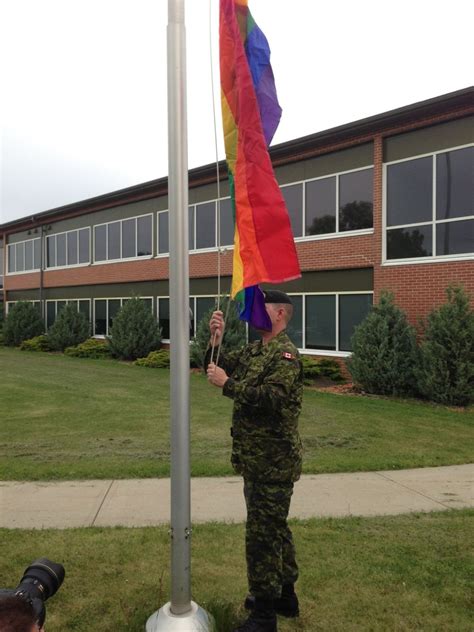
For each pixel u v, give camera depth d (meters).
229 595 3.43
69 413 9.55
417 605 3.33
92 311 25.22
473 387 10.42
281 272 3.01
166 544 4.16
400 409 10.15
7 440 7.58
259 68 3.33
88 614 3.21
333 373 13.88
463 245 11.91
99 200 23.50
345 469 6.32
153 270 21.52
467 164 11.86
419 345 11.55
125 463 6.45
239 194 3.13
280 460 2.91
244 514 4.90
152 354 18.14
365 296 14.16
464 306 10.77
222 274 17.97
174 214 2.90
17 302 27.88
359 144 14.01
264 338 3.21
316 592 3.47
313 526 4.59
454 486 5.79
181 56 2.91
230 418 9.16
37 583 2.47
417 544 4.21
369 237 13.81
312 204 15.32
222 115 3.25
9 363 18.67
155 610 3.17
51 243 27.97
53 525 4.62
